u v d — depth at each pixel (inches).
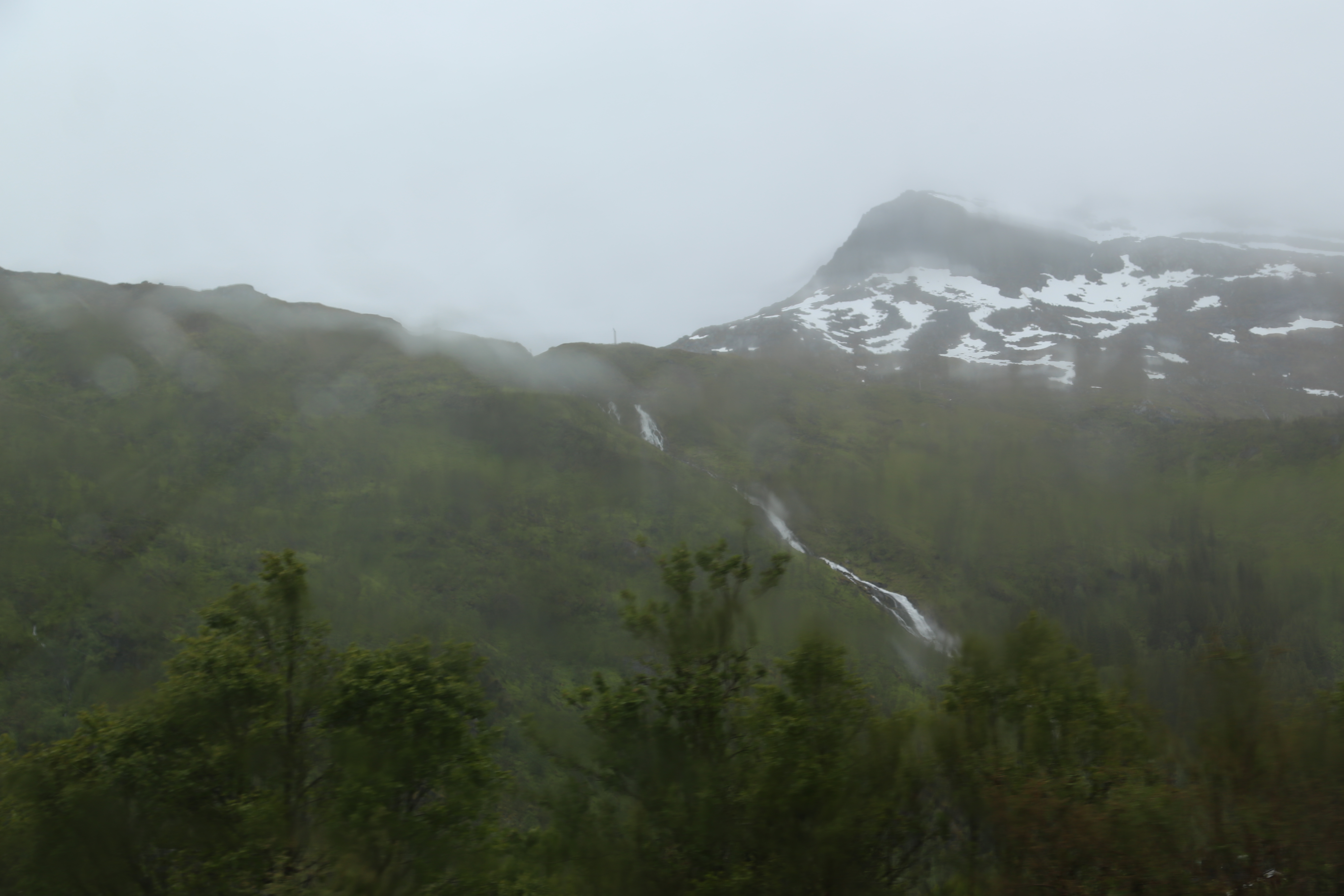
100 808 597.3
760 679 633.6
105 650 1563.7
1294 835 455.2
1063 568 2252.7
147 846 611.5
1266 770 470.6
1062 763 554.6
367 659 677.9
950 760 566.6
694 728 615.5
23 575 1886.1
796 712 583.8
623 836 586.2
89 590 1847.9
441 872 593.6
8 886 589.6
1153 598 1827.0
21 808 598.9
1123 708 557.0
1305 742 471.2
